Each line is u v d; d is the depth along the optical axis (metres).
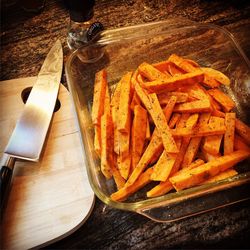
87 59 0.46
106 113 0.40
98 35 0.47
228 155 0.36
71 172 0.39
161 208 0.36
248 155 0.37
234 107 0.43
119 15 0.52
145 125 0.39
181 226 0.36
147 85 0.39
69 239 0.36
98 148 0.38
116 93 0.41
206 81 0.42
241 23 0.51
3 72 0.47
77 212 0.36
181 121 0.39
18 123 0.40
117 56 0.47
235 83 0.44
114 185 0.38
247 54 0.47
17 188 0.38
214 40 0.47
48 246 0.36
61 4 0.53
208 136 0.38
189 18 0.51
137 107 0.39
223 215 0.36
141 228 0.36
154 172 0.36
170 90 0.40
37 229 0.36
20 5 0.54
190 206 0.36
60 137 0.41
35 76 0.46
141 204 0.34
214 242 0.35
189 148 0.37
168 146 0.35
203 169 0.35
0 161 0.40
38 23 0.52
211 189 0.35
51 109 0.42
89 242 0.36
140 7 0.53
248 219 0.36
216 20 0.51
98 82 0.42
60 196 0.37
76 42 0.47
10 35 0.51
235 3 0.52
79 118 0.39
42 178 0.38
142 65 0.42
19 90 0.45
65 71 0.44
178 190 0.35
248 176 0.35
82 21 0.43
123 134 0.38
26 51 0.49
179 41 0.48
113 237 0.36
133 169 0.37
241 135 0.38
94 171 0.37
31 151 0.39
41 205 0.37
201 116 0.39
